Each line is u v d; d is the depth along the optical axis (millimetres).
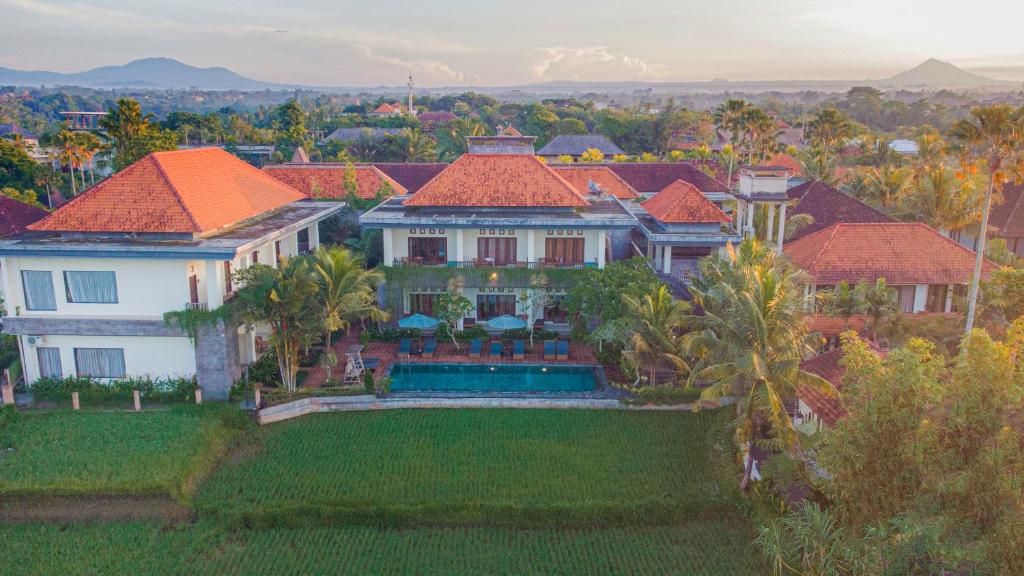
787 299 24734
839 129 91000
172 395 31828
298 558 22875
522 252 41719
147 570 22156
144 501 25344
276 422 31438
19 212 43656
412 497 25625
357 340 40531
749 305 24312
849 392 19062
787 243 47219
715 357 26672
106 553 22906
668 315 32656
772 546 20031
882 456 17578
